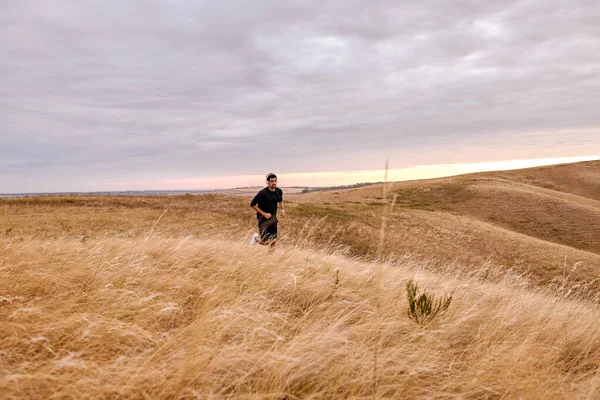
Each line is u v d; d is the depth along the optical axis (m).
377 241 28.70
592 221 51.22
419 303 3.79
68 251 5.14
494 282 6.05
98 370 2.33
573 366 3.35
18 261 4.42
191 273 4.67
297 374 2.56
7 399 2.07
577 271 27.78
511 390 2.67
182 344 2.86
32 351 2.57
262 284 4.41
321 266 5.62
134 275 4.24
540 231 49.88
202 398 2.23
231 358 2.62
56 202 30.89
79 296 3.52
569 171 93.62
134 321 3.17
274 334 3.06
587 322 4.07
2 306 3.20
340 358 2.90
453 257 28.78
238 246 6.68
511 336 3.64
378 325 3.41
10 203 28.17
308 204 42.75
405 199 67.75
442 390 2.67
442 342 3.39
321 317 3.74
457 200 64.25
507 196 62.47
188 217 27.06
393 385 2.57
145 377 2.29
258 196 7.45
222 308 3.58
